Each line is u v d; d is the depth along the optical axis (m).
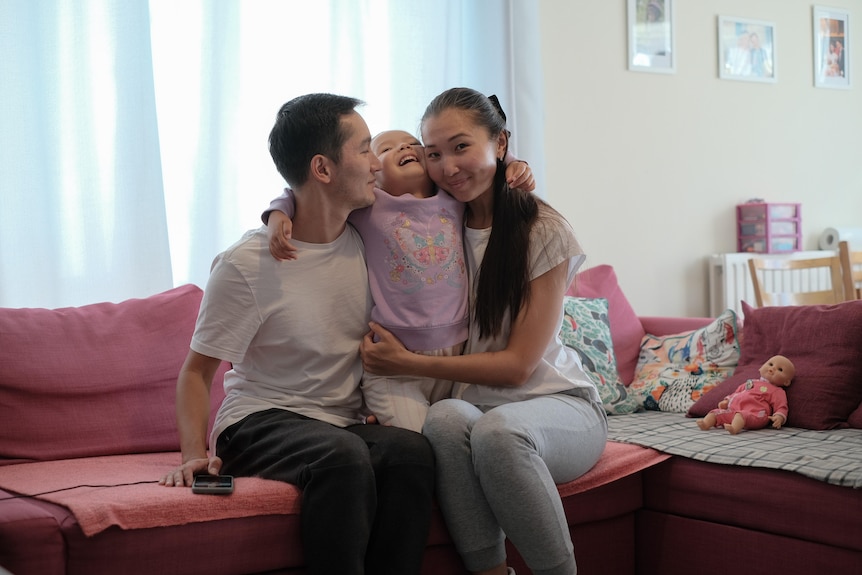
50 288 2.47
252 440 1.83
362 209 1.93
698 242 4.18
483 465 1.70
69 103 2.52
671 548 2.12
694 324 3.09
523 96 3.44
